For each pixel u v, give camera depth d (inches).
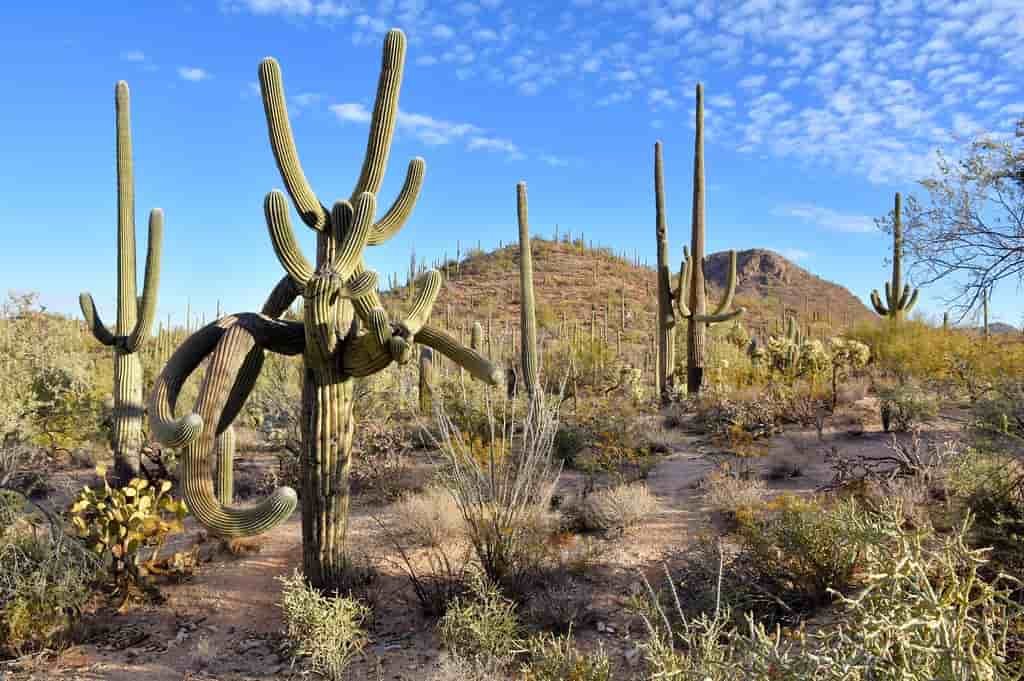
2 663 185.9
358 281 208.4
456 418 411.8
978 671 82.9
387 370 459.8
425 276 233.6
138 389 353.1
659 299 652.1
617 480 322.3
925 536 97.5
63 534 221.1
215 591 233.9
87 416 459.2
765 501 272.5
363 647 190.7
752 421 440.1
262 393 480.1
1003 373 274.5
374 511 313.6
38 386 465.4
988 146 228.4
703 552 207.6
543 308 1852.9
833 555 178.2
